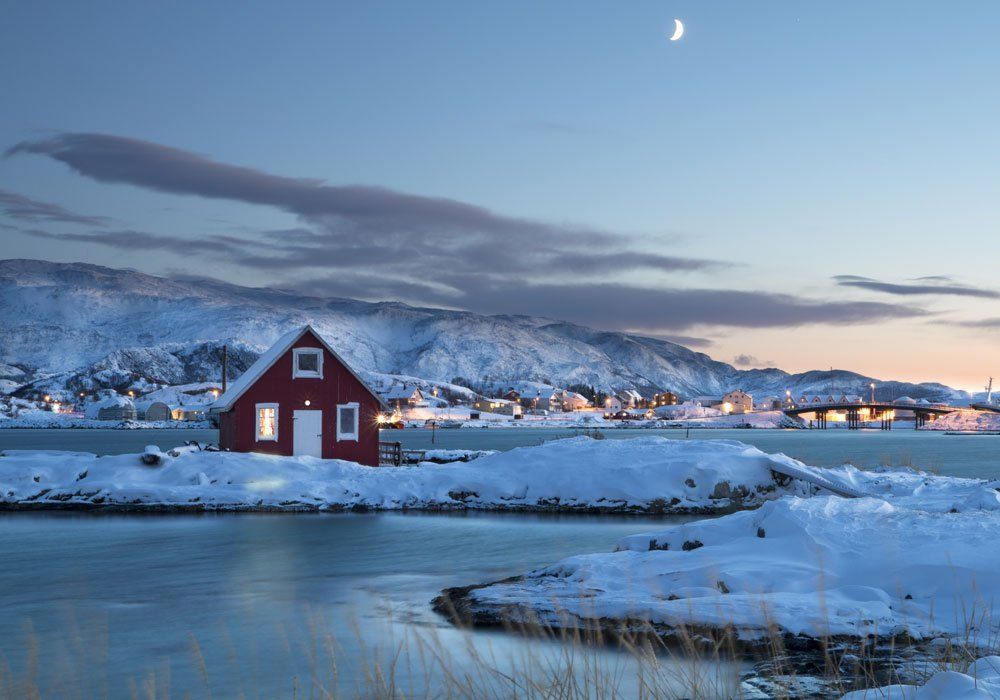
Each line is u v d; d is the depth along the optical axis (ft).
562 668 33.78
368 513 105.81
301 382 140.87
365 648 39.65
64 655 39.32
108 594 54.95
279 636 42.60
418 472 120.88
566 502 110.52
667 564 52.44
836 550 50.03
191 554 72.79
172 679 35.17
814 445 443.32
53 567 66.03
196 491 112.37
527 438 485.56
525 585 52.70
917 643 35.78
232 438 140.36
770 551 51.83
